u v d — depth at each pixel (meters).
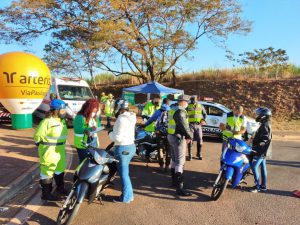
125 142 5.79
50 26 24.64
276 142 15.23
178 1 24.53
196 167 8.95
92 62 26.47
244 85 30.09
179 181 6.53
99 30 22.38
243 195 6.64
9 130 14.21
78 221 5.18
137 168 8.55
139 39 25.08
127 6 23.52
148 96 21.14
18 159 8.60
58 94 16.12
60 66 25.92
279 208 5.94
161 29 25.06
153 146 8.45
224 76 33.84
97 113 6.41
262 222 5.30
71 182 7.06
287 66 32.22
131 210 5.67
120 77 40.88
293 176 8.35
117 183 7.12
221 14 26.19
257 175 6.93
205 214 5.59
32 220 5.15
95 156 5.06
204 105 14.50
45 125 5.66
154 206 5.90
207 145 12.92
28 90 12.91
